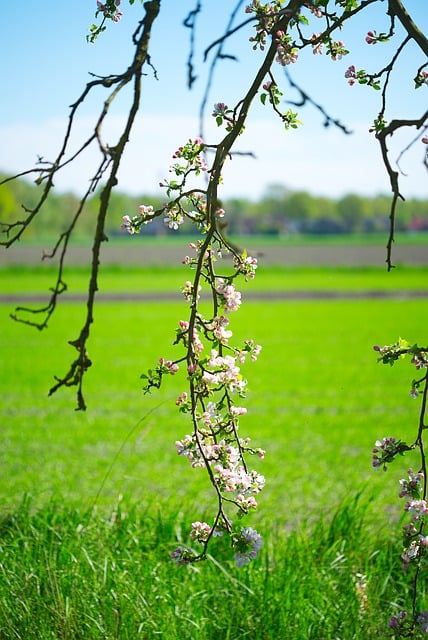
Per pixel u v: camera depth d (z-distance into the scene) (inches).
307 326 998.4
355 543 227.0
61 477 358.9
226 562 220.7
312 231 4431.6
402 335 906.7
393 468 372.8
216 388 116.6
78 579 189.8
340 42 128.0
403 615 144.3
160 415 506.9
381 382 639.1
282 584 197.5
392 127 109.5
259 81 114.0
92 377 657.0
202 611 190.1
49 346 840.9
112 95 90.3
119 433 455.2
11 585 187.8
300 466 381.4
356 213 4424.2
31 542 217.5
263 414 515.8
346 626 183.2
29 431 462.6
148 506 249.3
